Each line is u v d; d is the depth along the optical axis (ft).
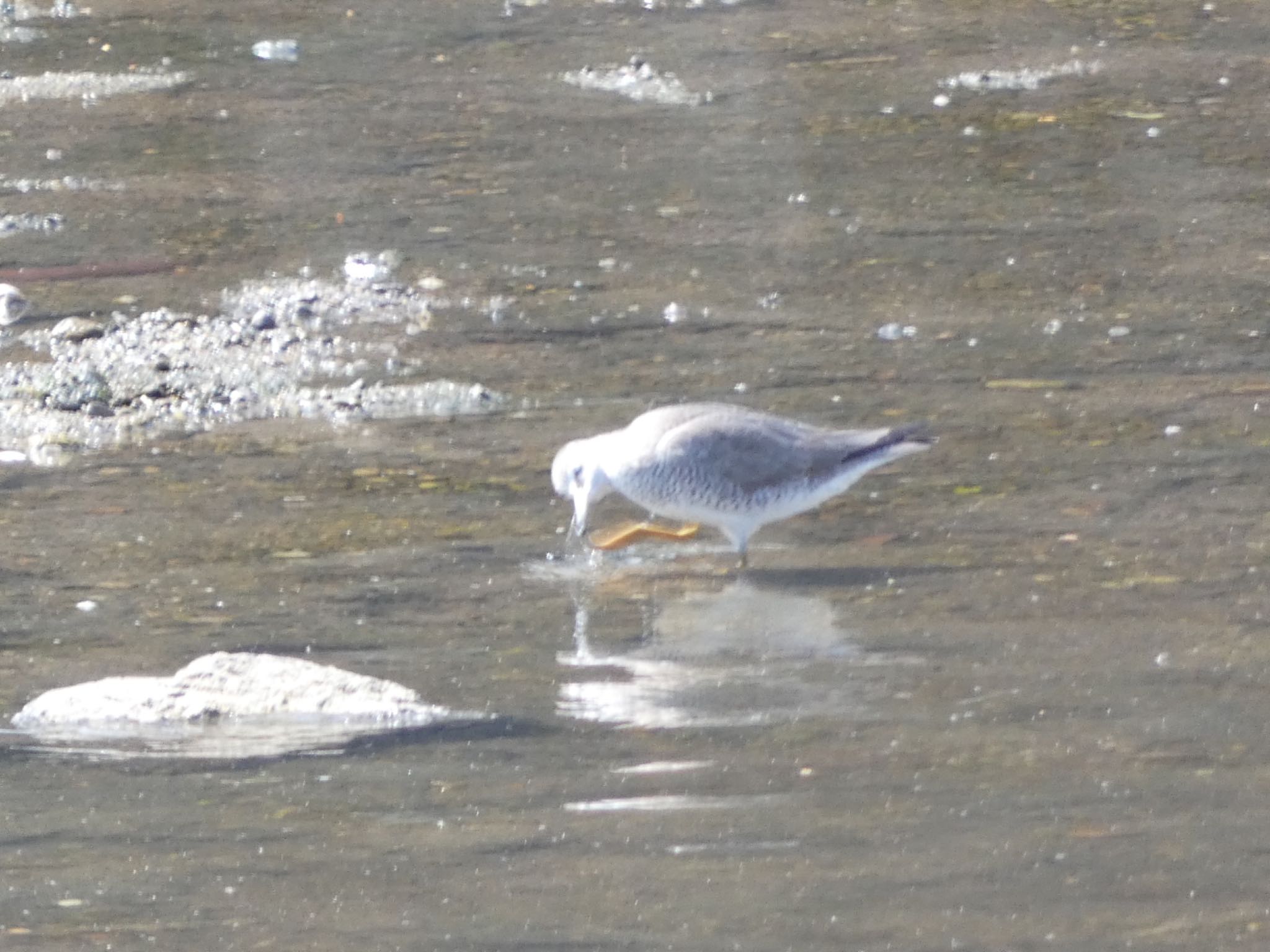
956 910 26.30
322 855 28.40
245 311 57.00
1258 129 73.10
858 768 30.73
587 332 54.95
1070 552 39.70
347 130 76.38
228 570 40.09
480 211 66.28
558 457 41.39
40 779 31.14
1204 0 92.22
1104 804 29.19
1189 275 58.39
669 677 34.58
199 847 28.76
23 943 26.21
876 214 64.95
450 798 30.12
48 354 53.72
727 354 52.95
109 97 81.82
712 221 64.75
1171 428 46.44
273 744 32.27
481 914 26.61
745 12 92.73
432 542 41.45
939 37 87.51
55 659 36.01
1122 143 71.92
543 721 32.89
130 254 62.49
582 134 75.05
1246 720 31.94
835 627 36.63
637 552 41.22
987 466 44.65
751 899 26.76
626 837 28.66
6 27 93.81
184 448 47.37
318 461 46.26
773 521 41.63
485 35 90.22
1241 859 27.45
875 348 53.11
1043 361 51.57
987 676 34.14
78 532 42.24
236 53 88.28
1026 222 63.82
